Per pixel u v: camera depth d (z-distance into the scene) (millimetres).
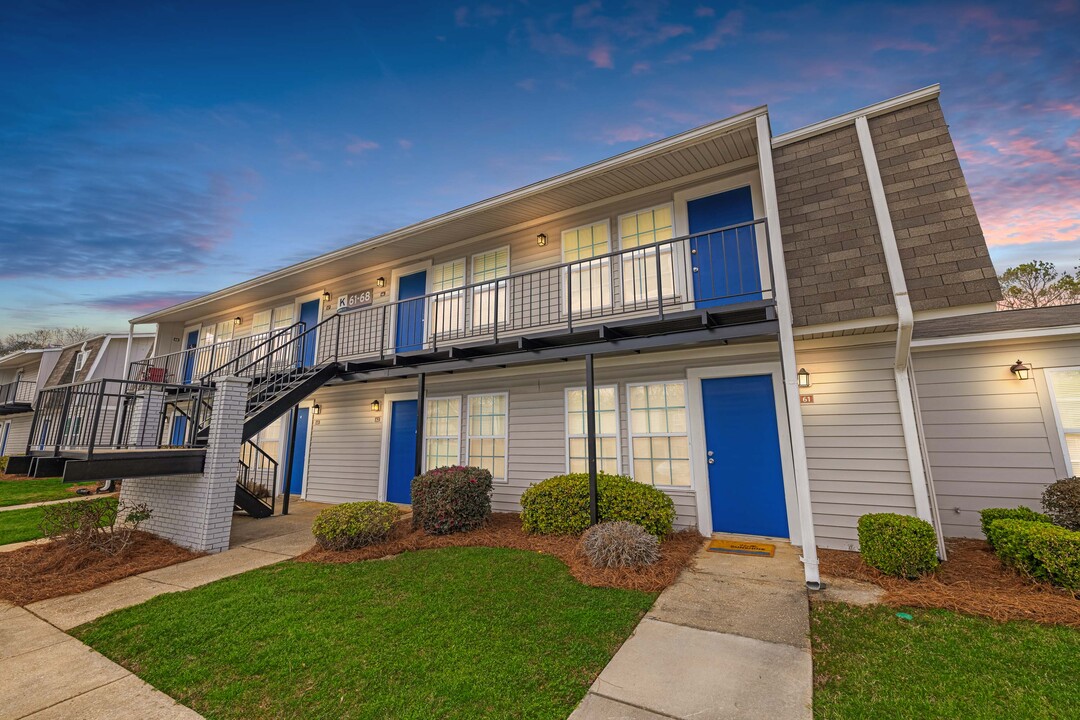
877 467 5320
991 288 4465
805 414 5750
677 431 6562
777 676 2752
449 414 8766
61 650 3289
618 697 2562
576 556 5074
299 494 10734
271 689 2705
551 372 7703
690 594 4109
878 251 4969
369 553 5555
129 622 3691
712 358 6438
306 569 5039
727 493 6145
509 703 2508
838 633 3283
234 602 4070
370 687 2691
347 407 10281
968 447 5871
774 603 3871
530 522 6246
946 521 5867
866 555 4535
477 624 3506
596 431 7164
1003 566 4367
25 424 19922
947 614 3492
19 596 4367
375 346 10125
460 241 9172
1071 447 5465
